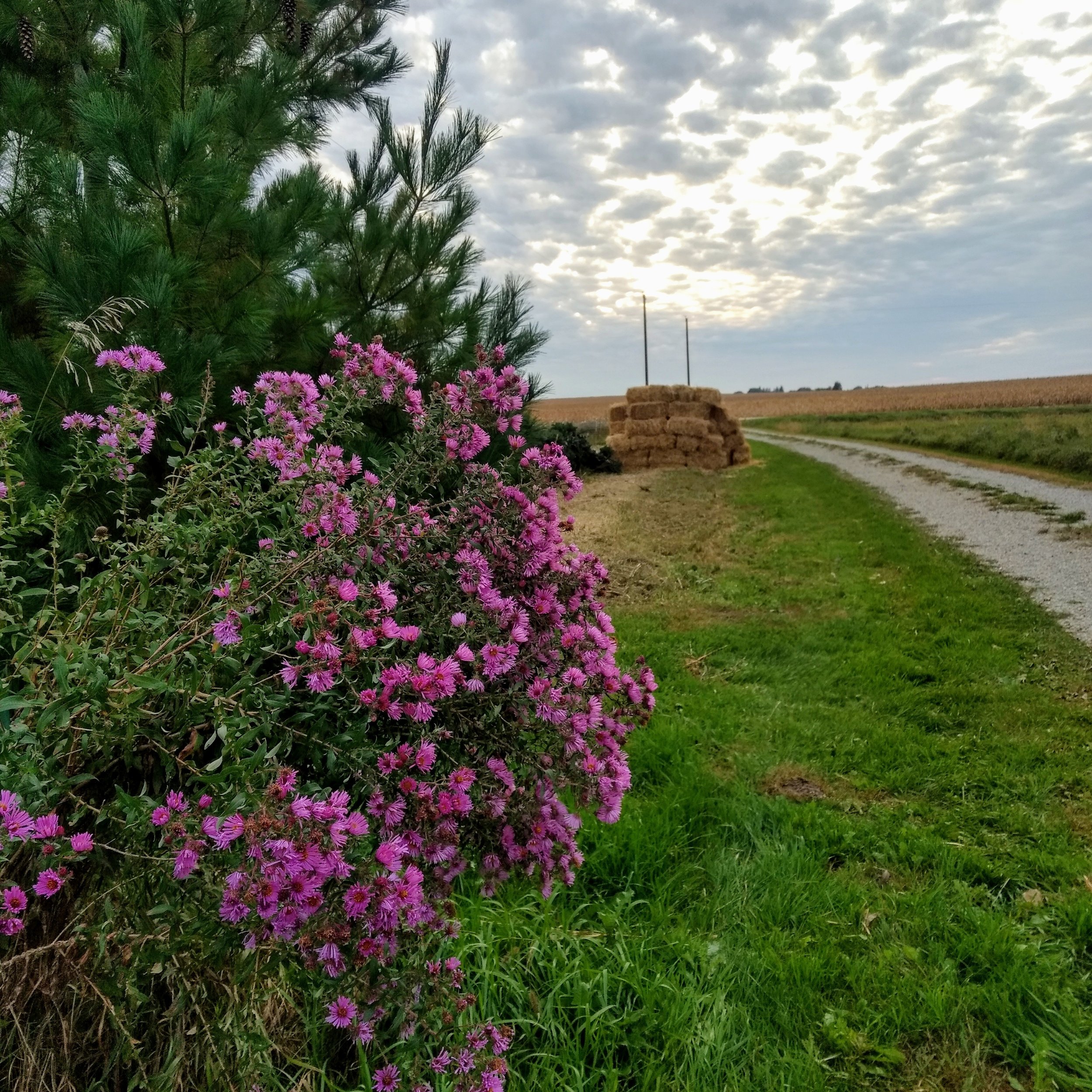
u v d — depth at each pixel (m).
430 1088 1.64
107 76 4.83
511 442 2.67
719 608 7.70
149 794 1.68
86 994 1.55
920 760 4.30
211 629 1.76
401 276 5.25
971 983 2.57
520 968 2.31
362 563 2.11
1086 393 57.34
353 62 7.34
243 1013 1.62
